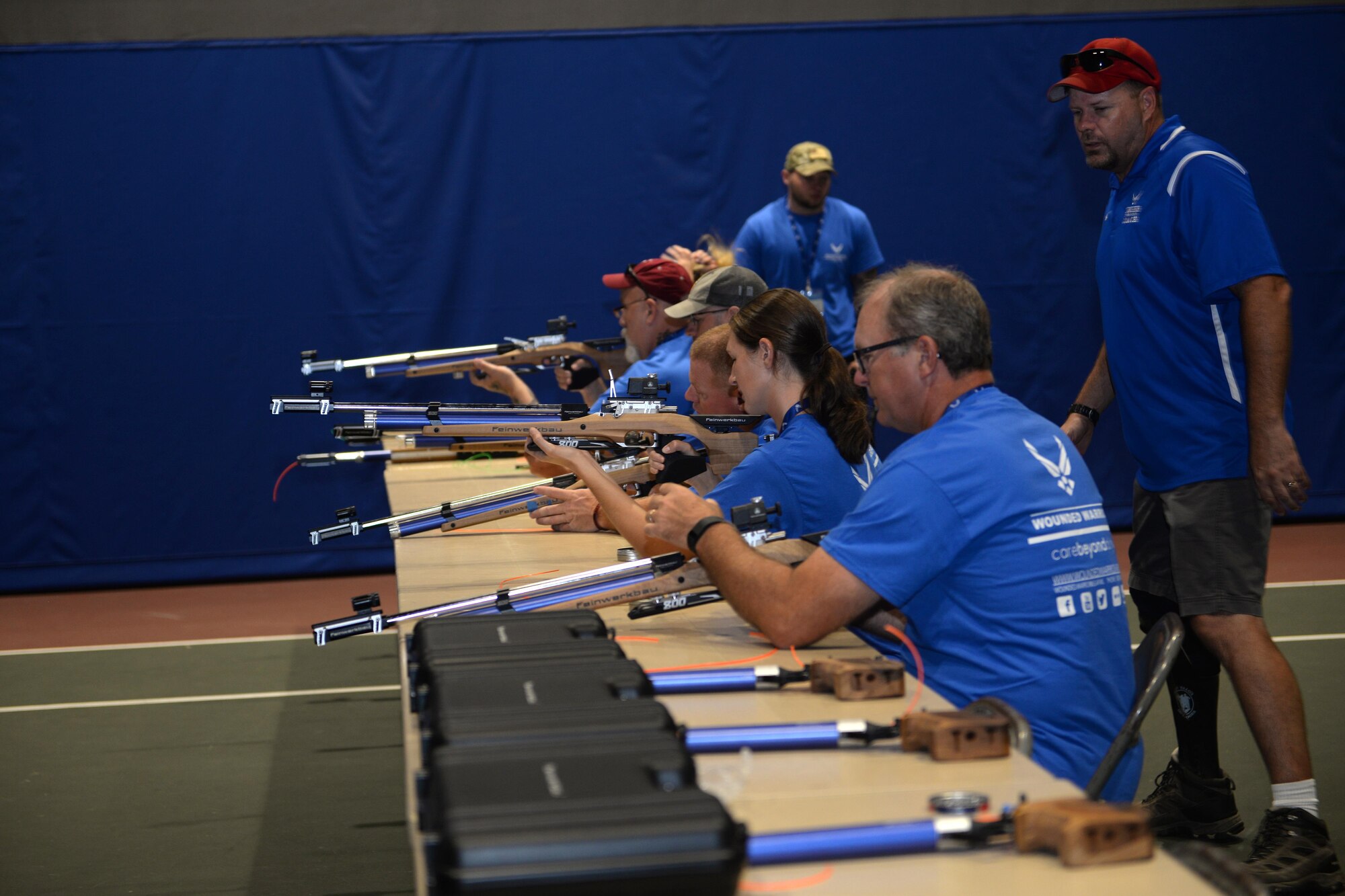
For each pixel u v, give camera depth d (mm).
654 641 2299
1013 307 7660
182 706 4914
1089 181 7629
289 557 7234
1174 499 3303
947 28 7477
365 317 7203
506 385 5285
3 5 6816
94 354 7008
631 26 7348
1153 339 3320
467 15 7195
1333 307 7781
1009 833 1401
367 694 5059
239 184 7047
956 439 2098
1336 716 4355
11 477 6988
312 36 7055
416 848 1447
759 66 7398
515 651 1831
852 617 2076
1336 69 7695
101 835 3645
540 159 7301
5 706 4953
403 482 4477
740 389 2908
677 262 4641
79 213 6934
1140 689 2322
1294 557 7004
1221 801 3490
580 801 1231
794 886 1306
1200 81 7625
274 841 3590
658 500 2354
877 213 7555
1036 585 2064
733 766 1628
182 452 7109
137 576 7109
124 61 6906
